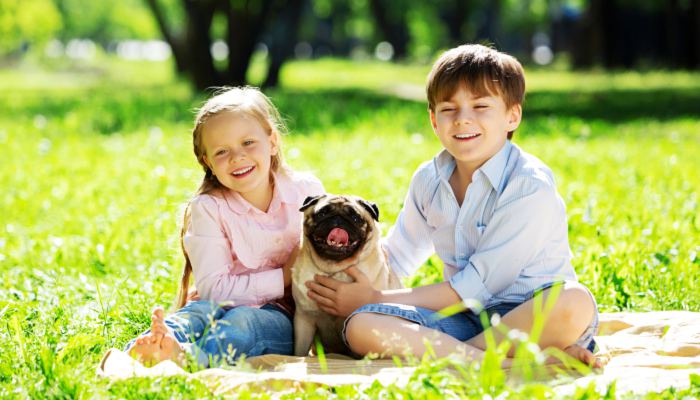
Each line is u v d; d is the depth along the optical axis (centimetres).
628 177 1233
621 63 5047
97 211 1066
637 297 653
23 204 1130
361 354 510
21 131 1998
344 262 523
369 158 1406
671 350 526
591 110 2533
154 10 4334
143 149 1585
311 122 2086
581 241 791
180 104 2644
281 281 566
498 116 531
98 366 470
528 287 530
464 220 545
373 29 7919
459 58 532
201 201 570
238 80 3494
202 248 565
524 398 402
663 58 5188
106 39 11488
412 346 488
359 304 521
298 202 588
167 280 684
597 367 481
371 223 530
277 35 3741
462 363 421
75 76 6288
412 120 2127
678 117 2291
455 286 525
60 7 9281
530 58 7031
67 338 544
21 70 7862
